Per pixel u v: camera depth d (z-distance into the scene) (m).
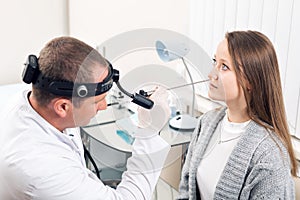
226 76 1.11
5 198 0.88
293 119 1.66
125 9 2.24
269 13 1.70
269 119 1.15
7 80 2.21
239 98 1.15
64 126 0.95
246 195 1.12
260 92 1.12
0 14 2.09
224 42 1.15
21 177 0.84
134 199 0.95
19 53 2.20
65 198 0.87
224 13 1.94
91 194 0.90
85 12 2.20
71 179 0.88
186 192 1.33
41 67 0.86
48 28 2.24
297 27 1.58
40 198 0.85
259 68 1.09
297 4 1.56
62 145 0.92
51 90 0.85
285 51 1.65
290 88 1.65
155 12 2.25
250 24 1.80
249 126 1.15
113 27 2.26
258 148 1.11
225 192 1.15
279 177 1.07
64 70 0.84
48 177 0.84
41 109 0.91
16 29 2.15
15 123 0.90
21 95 0.97
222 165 1.20
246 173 1.12
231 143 1.20
